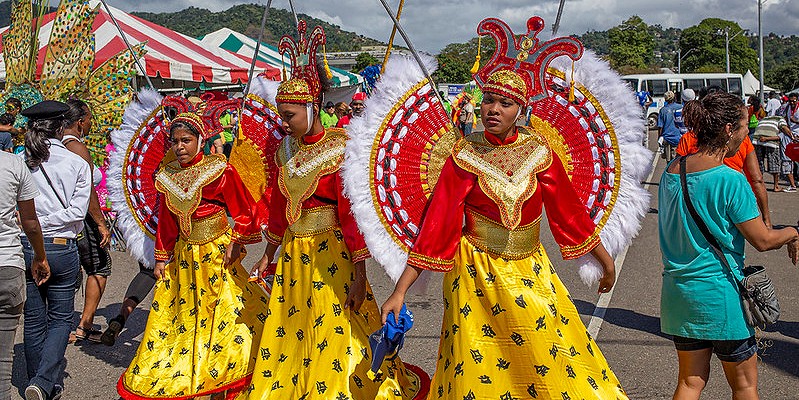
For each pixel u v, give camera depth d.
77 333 5.70
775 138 13.43
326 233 3.74
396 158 3.34
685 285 3.26
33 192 3.86
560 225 3.07
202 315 4.32
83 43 7.42
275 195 3.93
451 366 3.03
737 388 3.29
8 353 3.81
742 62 98.00
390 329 3.02
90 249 5.64
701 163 3.23
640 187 3.24
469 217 3.01
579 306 6.39
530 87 3.10
